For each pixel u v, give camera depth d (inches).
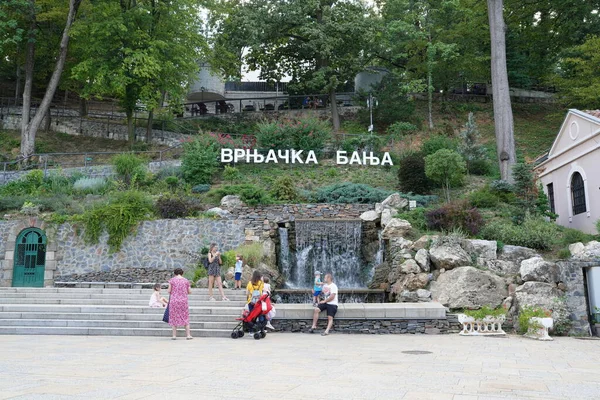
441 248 675.4
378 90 1469.0
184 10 1235.9
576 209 871.1
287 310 559.5
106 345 426.0
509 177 978.1
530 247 709.9
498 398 217.9
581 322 555.8
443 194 979.9
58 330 531.8
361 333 546.6
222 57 1424.7
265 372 279.1
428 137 1279.5
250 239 836.0
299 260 855.1
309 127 1186.0
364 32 1373.0
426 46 1512.1
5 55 1400.1
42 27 1333.7
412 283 664.4
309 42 1376.7
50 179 997.2
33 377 255.1
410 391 229.6
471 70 1537.9
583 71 1266.0
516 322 569.6
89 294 669.9
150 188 989.2
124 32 1147.3
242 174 1088.8
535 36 1556.3
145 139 1341.0
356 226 856.3
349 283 837.2
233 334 495.8
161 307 581.0
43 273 815.1
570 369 310.0
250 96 1955.0
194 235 831.1
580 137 839.7
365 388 235.0
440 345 443.8
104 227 831.7
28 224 827.4
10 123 1455.5
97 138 1387.8
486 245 677.9
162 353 369.4
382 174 1106.1
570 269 576.1
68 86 1445.6
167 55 1230.3
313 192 977.5
